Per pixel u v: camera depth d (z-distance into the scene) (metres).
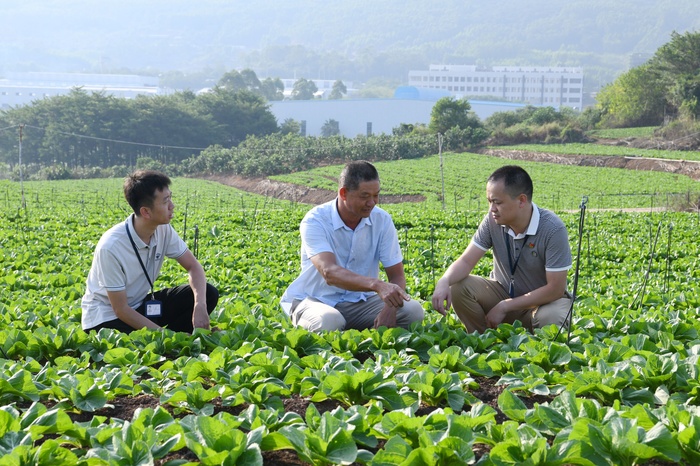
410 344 6.64
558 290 7.25
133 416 4.81
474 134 81.88
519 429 4.15
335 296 7.78
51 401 5.26
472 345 6.62
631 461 3.85
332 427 4.02
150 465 3.74
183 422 4.25
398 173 65.19
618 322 7.29
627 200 46.28
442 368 5.71
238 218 26.33
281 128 123.31
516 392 5.41
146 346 6.52
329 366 5.57
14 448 3.78
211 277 12.63
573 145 76.88
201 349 6.71
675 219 26.72
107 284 7.18
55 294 10.53
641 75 88.75
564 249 7.20
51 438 4.49
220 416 4.27
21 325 7.45
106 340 6.51
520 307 7.34
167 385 5.35
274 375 5.50
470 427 4.28
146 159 88.19
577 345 6.53
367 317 7.73
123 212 29.47
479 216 27.39
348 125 150.12
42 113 105.00
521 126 85.12
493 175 7.15
